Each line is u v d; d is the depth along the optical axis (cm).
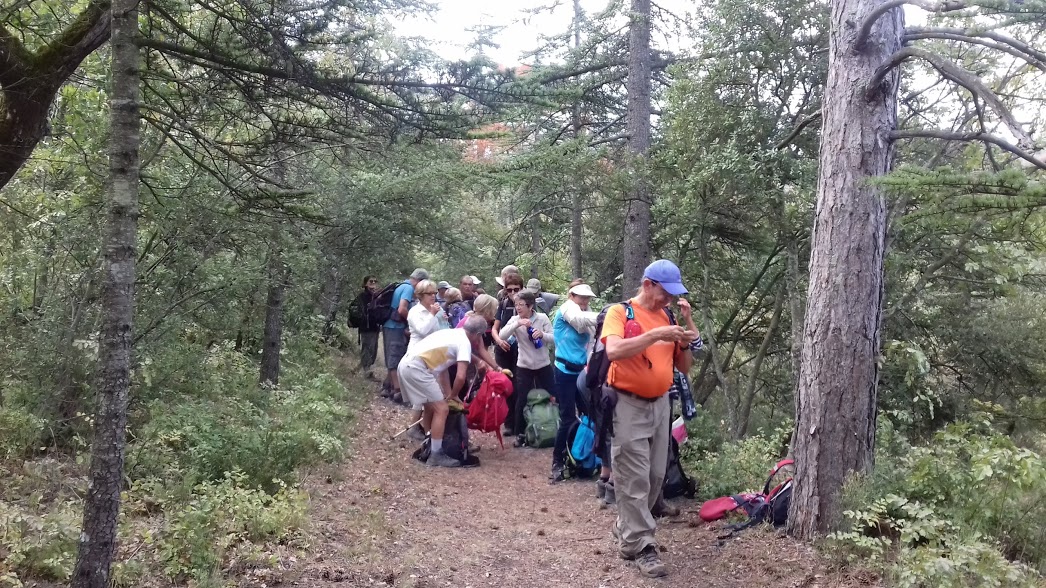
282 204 604
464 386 881
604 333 464
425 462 775
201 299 724
